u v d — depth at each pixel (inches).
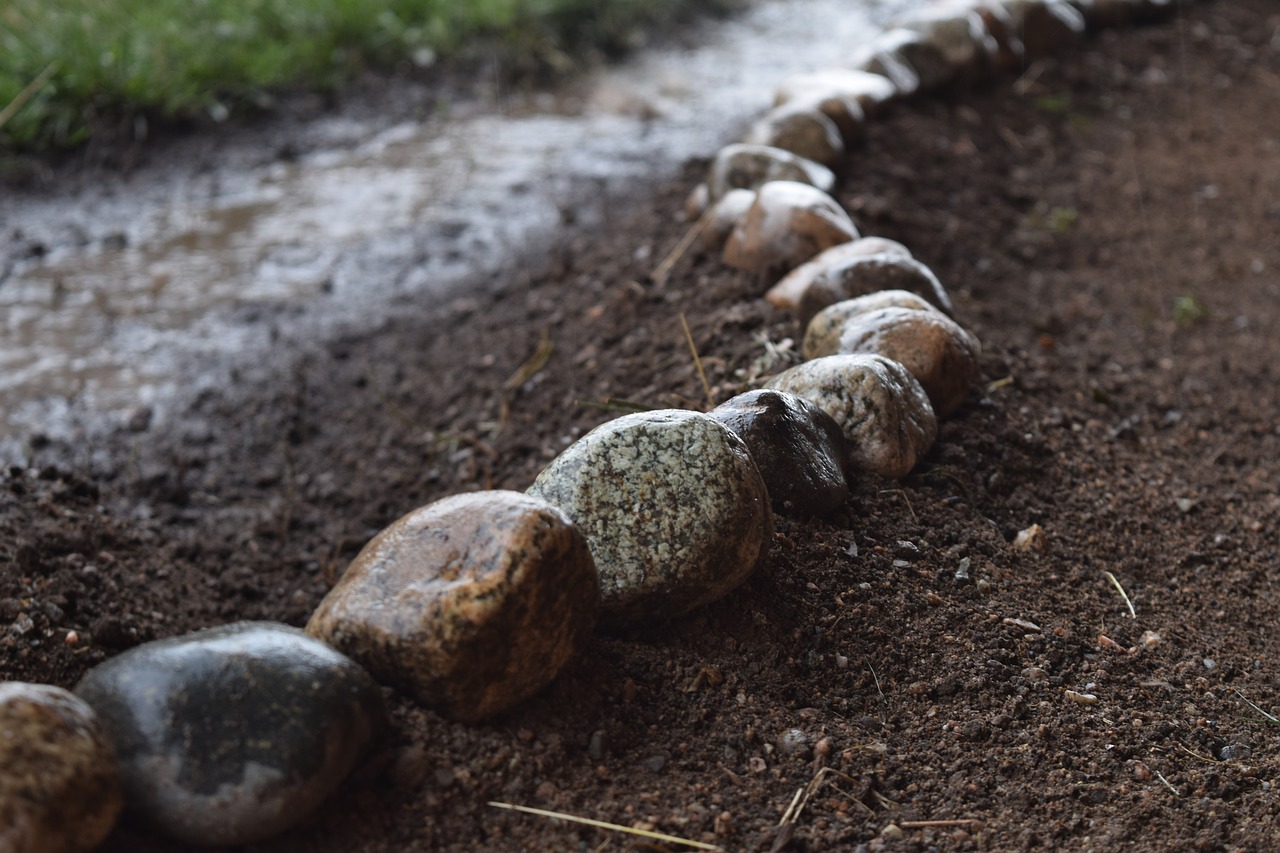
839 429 52.0
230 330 71.4
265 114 95.7
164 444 64.2
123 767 40.3
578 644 44.8
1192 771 45.1
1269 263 73.3
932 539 50.8
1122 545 53.5
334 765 41.1
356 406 65.8
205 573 56.7
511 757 43.4
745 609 47.5
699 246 66.2
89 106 89.6
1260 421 62.3
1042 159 81.6
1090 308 68.9
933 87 83.2
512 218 80.7
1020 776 44.5
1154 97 92.4
